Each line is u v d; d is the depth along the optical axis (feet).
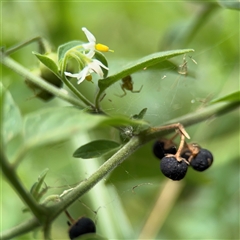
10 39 1.83
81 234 1.46
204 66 1.85
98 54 1.44
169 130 1.48
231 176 1.81
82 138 1.70
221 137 1.82
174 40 1.84
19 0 1.85
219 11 1.86
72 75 1.43
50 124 1.29
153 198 1.81
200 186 1.82
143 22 2.08
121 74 1.43
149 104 1.74
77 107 1.46
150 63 1.42
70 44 1.45
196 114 1.55
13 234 1.38
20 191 1.35
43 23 1.85
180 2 2.02
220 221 1.78
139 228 1.80
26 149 1.30
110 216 1.66
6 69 1.72
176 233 1.79
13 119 1.32
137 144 1.46
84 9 1.91
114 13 1.99
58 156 1.76
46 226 1.38
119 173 1.63
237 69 1.84
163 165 1.44
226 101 1.54
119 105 1.73
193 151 1.49
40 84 1.52
